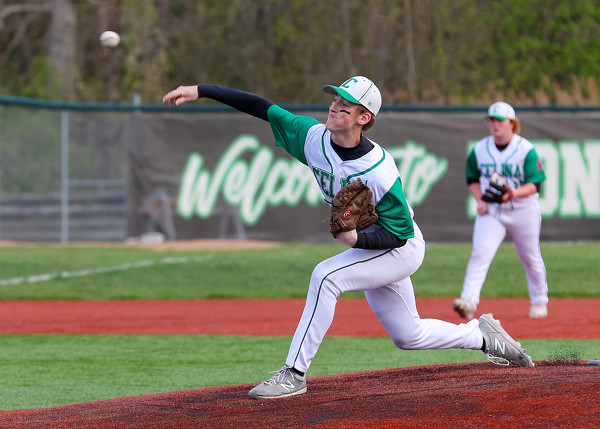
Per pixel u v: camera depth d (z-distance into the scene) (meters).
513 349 16.27
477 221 26.09
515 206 25.58
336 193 14.16
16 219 54.38
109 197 54.00
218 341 24.20
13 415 14.38
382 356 20.97
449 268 42.19
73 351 22.67
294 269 42.75
